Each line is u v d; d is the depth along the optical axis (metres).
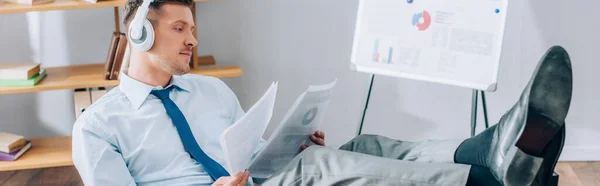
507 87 3.29
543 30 3.19
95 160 1.91
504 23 2.56
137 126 2.00
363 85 3.33
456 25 2.61
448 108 3.35
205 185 2.02
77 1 2.82
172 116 2.02
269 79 3.29
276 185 1.92
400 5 2.67
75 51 3.15
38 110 3.22
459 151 2.02
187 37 1.99
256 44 3.23
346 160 1.88
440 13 2.62
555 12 3.17
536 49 3.22
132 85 2.03
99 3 2.76
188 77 2.16
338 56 3.28
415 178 1.82
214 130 2.11
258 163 2.11
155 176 2.00
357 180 1.85
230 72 3.01
